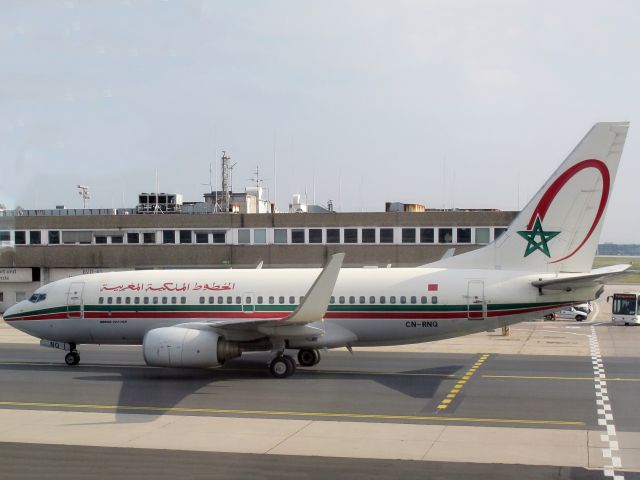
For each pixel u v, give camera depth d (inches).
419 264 2509.8
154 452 799.1
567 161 1315.2
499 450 807.7
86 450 808.9
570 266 1323.8
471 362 1534.2
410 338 1369.3
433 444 834.8
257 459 768.3
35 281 2768.2
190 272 1493.6
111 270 2711.6
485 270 1352.1
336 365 1492.4
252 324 1274.6
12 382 1299.2
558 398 1126.4
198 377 1342.3
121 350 1803.6
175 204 3176.7
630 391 1186.6
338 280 1395.2
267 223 2613.2
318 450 807.7
